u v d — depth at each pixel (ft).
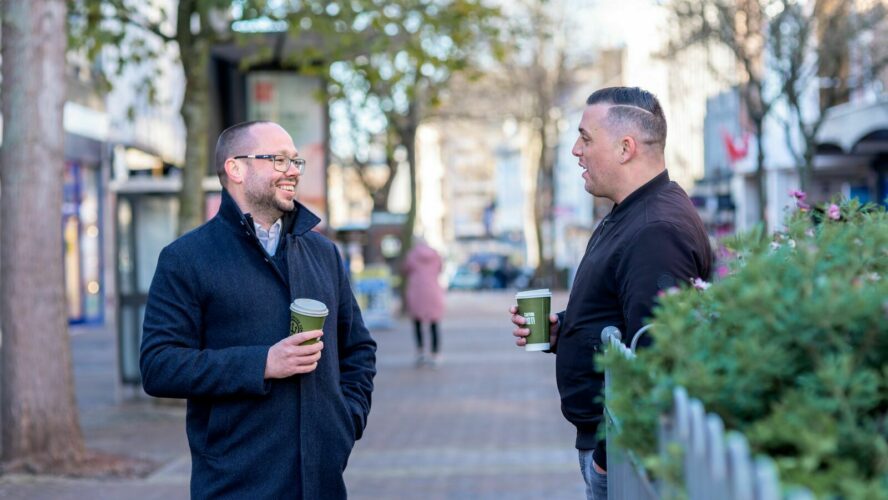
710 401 6.49
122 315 44.93
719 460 5.43
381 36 42.32
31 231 29.14
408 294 58.59
